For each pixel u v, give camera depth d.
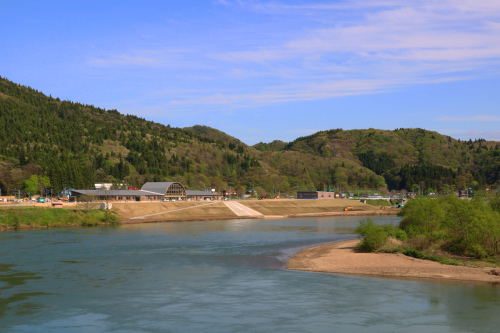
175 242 98.94
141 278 59.56
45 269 65.69
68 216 144.12
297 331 38.19
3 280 57.88
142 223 155.25
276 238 108.75
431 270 63.28
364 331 38.16
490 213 78.94
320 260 73.69
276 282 57.06
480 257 72.44
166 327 39.28
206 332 37.97
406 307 45.06
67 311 43.97
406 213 93.81
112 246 91.31
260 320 41.06
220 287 54.16
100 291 51.94
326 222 166.25
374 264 67.94
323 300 47.84
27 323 40.31
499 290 52.22
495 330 38.28
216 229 132.62
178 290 52.50
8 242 95.81
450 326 39.28
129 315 42.62
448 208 87.62
